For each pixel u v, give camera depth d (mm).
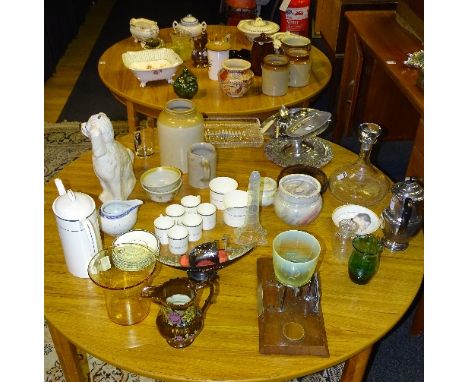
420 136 1690
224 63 1942
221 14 4402
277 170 1565
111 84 2012
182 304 999
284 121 1647
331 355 1013
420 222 1236
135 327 1060
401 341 1749
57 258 1223
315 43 3363
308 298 1105
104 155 1237
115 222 1233
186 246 1211
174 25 2332
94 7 5047
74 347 1269
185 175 1515
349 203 1435
